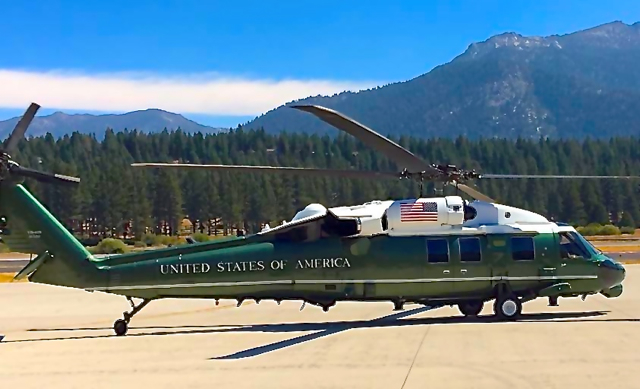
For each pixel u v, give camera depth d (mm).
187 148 160000
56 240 18469
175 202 101562
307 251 18797
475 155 149375
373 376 12547
